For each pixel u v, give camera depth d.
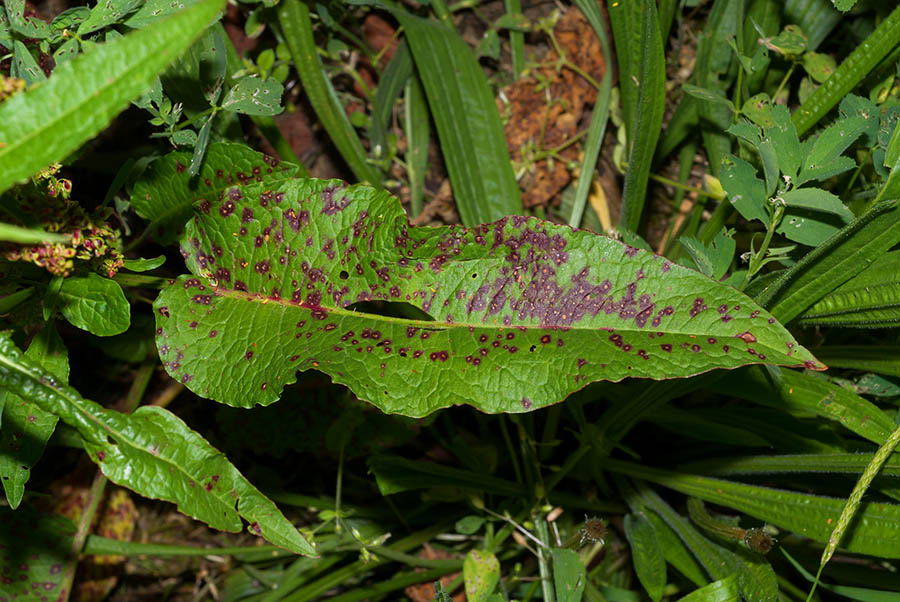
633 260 0.31
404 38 0.48
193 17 0.22
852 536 0.35
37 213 0.30
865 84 0.41
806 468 0.38
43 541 0.43
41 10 0.43
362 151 0.47
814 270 0.35
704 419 0.41
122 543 0.45
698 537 0.40
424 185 0.50
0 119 0.23
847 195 0.41
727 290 0.30
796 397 0.38
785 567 0.45
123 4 0.32
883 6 0.43
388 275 0.33
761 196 0.36
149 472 0.30
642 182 0.41
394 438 0.46
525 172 0.48
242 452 0.50
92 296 0.33
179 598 0.50
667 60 0.50
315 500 0.47
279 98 0.36
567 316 0.31
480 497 0.45
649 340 0.30
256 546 0.48
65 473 0.48
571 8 0.48
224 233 0.34
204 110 0.38
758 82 0.44
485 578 0.40
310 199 0.34
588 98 0.48
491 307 0.32
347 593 0.45
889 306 0.35
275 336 0.33
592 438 0.41
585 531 0.37
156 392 0.49
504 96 0.48
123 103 0.23
